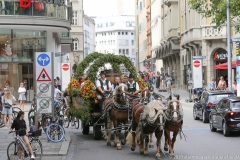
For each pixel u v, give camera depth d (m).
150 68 99.69
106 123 20.30
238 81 32.31
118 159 16.44
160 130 15.94
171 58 76.00
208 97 29.22
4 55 43.25
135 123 17.67
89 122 22.08
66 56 62.66
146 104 17.22
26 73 43.81
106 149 18.91
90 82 21.52
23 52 43.69
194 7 32.09
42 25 41.19
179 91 61.84
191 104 43.19
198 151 18.00
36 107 20.48
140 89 20.91
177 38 67.31
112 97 19.45
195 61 43.19
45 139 20.73
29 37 43.84
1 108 27.97
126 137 18.77
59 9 42.50
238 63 32.41
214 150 18.22
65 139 20.66
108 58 22.16
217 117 23.78
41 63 20.36
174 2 67.44
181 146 19.44
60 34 58.97
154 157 16.69
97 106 21.53
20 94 34.62
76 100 22.03
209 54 50.62
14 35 43.38
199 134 23.75
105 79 21.55
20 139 14.73
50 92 20.48
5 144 19.73
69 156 17.30
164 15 78.00
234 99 22.84
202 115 29.70
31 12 40.66
